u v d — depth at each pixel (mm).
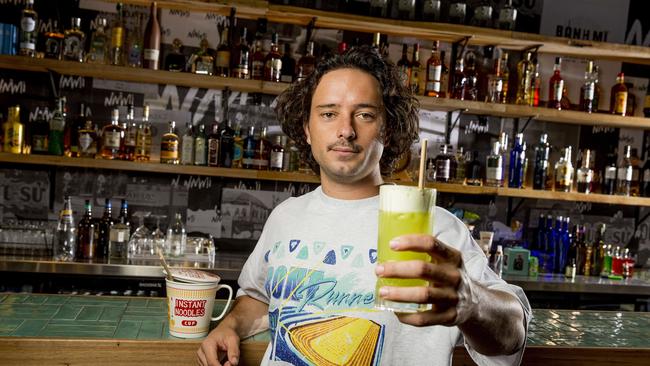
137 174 3980
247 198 4117
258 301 1692
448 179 4070
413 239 870
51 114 3854
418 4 4289
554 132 4520
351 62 1466
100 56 3730
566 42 4062
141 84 3955
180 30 4004
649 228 4598
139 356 1567
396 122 1554
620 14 4527
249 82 3701
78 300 1977
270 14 3879
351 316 1339
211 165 3799
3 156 3494
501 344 1105
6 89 3820
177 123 4008
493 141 4410
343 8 4145
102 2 3865
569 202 4539
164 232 4016
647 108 4426
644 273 4355
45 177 3867
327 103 1380
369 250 1369
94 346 1541
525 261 4031
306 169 3877
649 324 2152
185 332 1615
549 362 1718
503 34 3979
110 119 3926
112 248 3562
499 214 4434
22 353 1510
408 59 4273
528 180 4484
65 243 3561
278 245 1493
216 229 4094
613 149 4582
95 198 3928
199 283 1610
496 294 1104
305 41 4133
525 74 4223
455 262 896
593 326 2062
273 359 1416
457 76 4078
